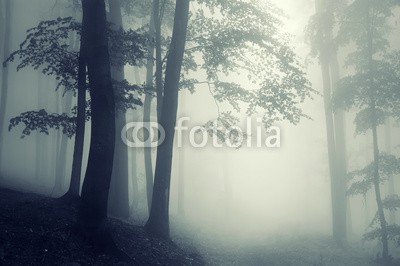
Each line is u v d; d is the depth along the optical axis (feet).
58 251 25.05
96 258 26.35
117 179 52.31
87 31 29.63
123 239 33.09
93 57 29.14
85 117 40.22
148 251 33.12
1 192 39.58
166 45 53.42
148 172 55.01
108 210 51.83
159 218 40.47
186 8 44.83
